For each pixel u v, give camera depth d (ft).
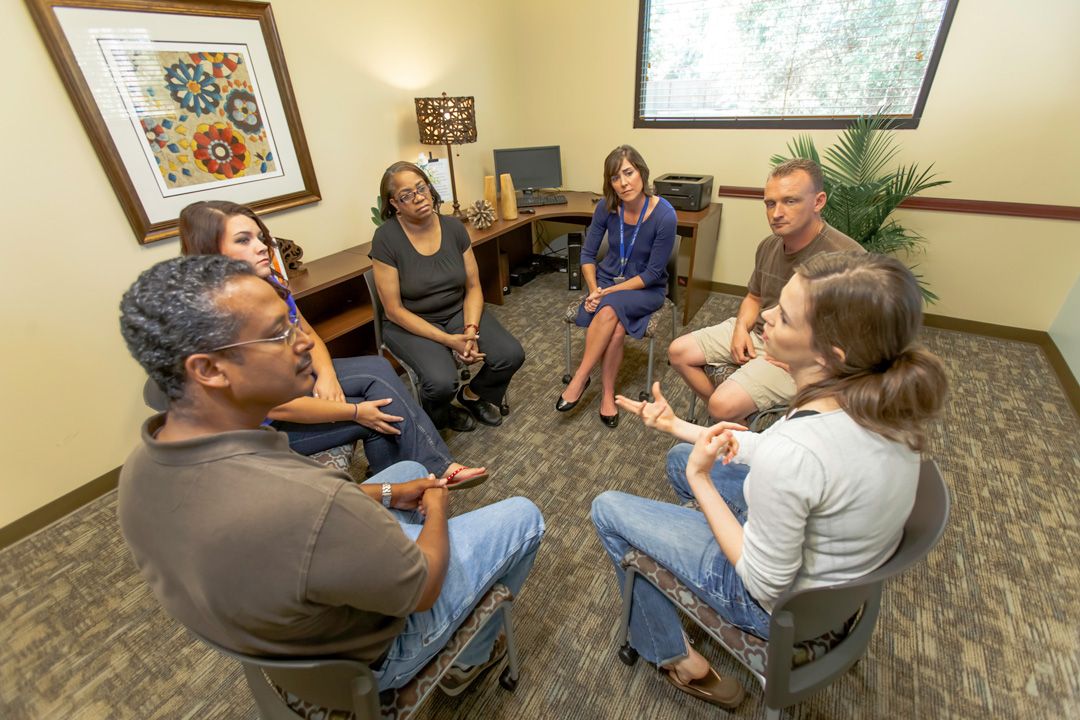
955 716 3.85
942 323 9.57
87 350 6.01
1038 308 8.69
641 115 10.84
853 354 2.31
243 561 1.87
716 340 6.28
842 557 2.49
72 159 5.52
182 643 4.62
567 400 7.14
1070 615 4.49
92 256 5.85
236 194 7.05
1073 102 7.41
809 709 3.92
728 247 10.99
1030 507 5.59
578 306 7.72
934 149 8.50
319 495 1.99
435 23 9.39
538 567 5.19
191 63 6.21
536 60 11.39
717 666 4.25
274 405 2.21
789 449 2.30
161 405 3.84
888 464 2.29
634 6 9.87
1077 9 6.99
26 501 5.84
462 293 7.15
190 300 1.84
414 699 2.85
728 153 10.20
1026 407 7.24
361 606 2.18
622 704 4.04
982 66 7.75
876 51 8.43
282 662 2.07
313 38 7.56
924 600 4.66
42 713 4.13
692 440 3.59
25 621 4.86
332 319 8.11
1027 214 8.18
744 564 2.62
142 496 1.98
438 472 5.61
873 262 2.30
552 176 11.46
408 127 9.46
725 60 9.61
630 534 3.43
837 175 8.89
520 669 4.29
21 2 4.91
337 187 8.48
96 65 5.45
